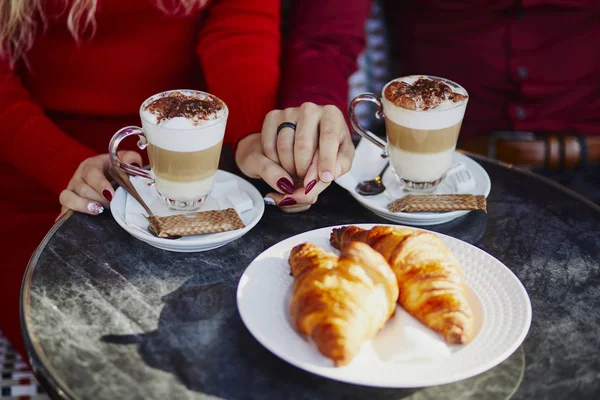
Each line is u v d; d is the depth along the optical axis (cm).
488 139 140
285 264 75
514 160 138
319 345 64
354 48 121
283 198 88
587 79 139
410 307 70
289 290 72
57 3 108
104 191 88
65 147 102
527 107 141
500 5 137
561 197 93
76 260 80
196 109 83
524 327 69
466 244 78
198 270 79
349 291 67
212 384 66
